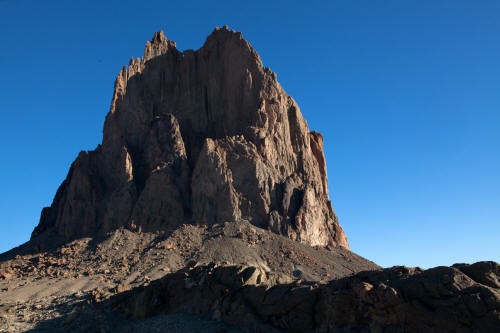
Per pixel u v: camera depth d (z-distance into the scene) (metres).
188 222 101.25
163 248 90.88
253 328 44.03
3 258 102.62
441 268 36.47
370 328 37.38
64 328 56.62
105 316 57.28
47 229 114.56
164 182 105.75
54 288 77.81
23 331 57.41
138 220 102.62
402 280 37.78
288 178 107.62
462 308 33.22
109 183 114.75
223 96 125.75
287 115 121.75
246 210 101.25
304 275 82.31
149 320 51.69
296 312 42.66
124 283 77.44
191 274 56.25
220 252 87.50
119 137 120.44
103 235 101.50
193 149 118.31
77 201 110.00
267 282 48.16
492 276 35.34
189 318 49.31
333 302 40.12
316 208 107.56
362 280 40.34
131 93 126.06
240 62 123.31
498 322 31.72
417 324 35.03
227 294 49.31
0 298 74.69
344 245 110.75
